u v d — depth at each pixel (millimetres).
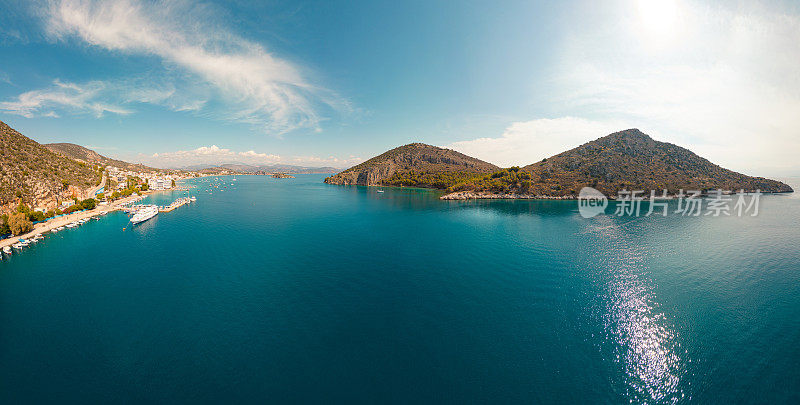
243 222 118562
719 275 61438
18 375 32312
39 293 52281
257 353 35906
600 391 30531
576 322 43281
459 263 68938
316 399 29109
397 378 31906
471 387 30797
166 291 53031
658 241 88188
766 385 31484
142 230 102688
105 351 36344
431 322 42938
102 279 58562
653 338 39438
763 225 111062
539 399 29391
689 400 29562
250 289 54031
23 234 92812
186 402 28688
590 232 100188
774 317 44844
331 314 45125
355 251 78625
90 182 182875
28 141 167000
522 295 51812
